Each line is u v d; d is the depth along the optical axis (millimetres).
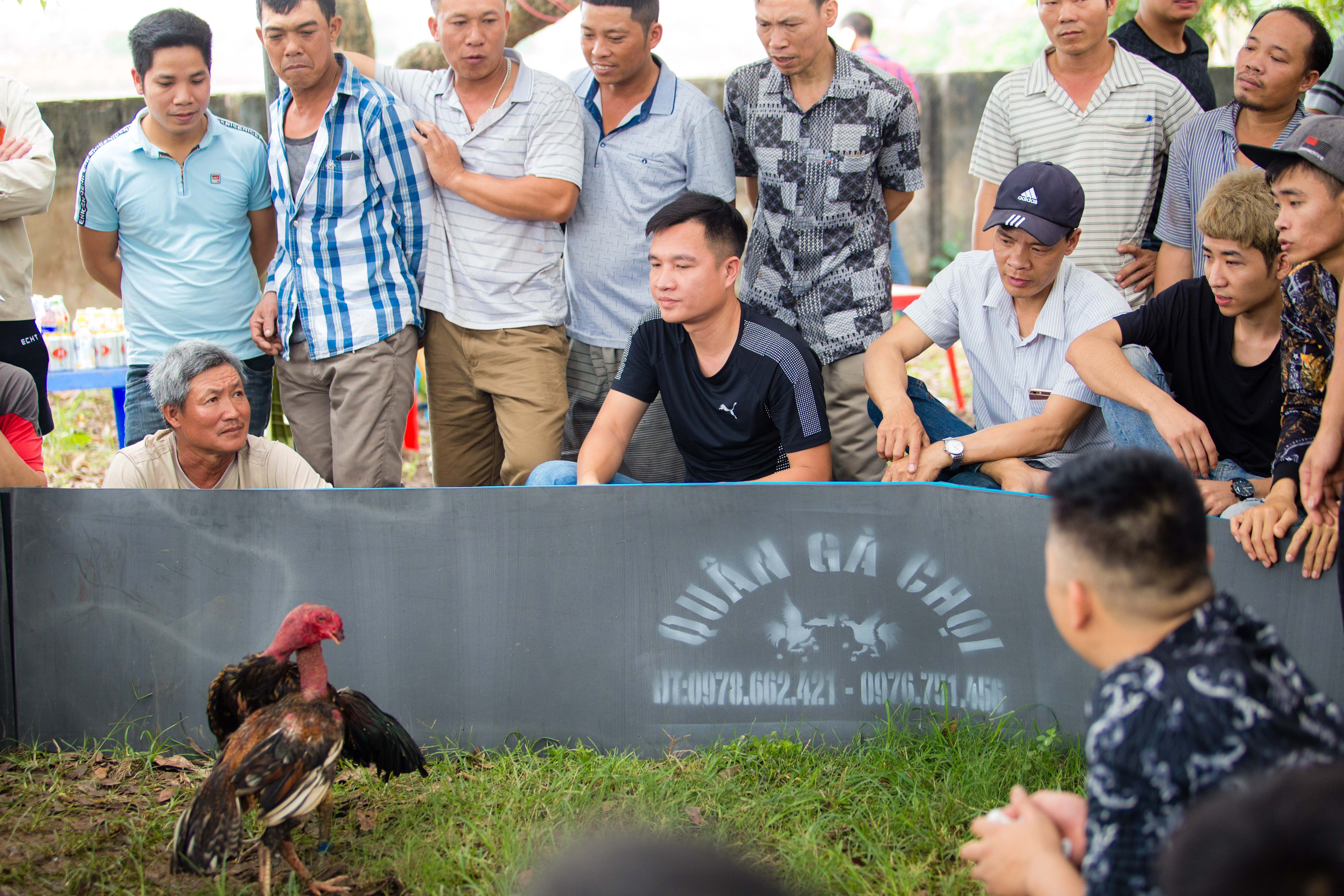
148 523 3553
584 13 4418
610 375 4832
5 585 3611
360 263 4398
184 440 3771
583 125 4633
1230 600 1835
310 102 4371
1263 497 3404
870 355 4238
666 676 3479
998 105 4891
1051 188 3781
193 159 4531
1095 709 1785
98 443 7602
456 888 2744
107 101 10531
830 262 4641
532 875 2736
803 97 4598
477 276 4527
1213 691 1686
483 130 4469
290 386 4582
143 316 4637
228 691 2766
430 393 4812
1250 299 3383
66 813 3213
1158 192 4812
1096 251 4738
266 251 4809
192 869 2574
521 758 3447
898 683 3438
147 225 4555
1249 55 4180
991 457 3824
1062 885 1895
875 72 4605
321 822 2873
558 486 3471
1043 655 3312
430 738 3531
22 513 3592
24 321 4730
